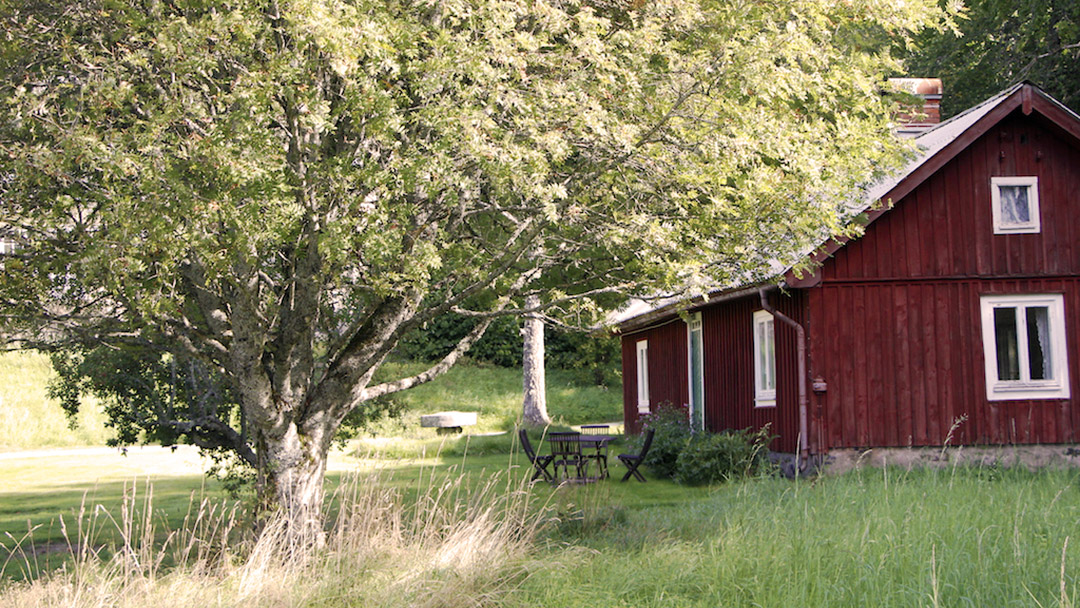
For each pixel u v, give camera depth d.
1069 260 15.03
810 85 9.52
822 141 9.70
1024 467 13.74
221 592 7.61
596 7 9.96
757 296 16.58
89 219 8.47
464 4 8.09
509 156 7.63
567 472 16.59
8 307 8.92
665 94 9.02
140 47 8.24
